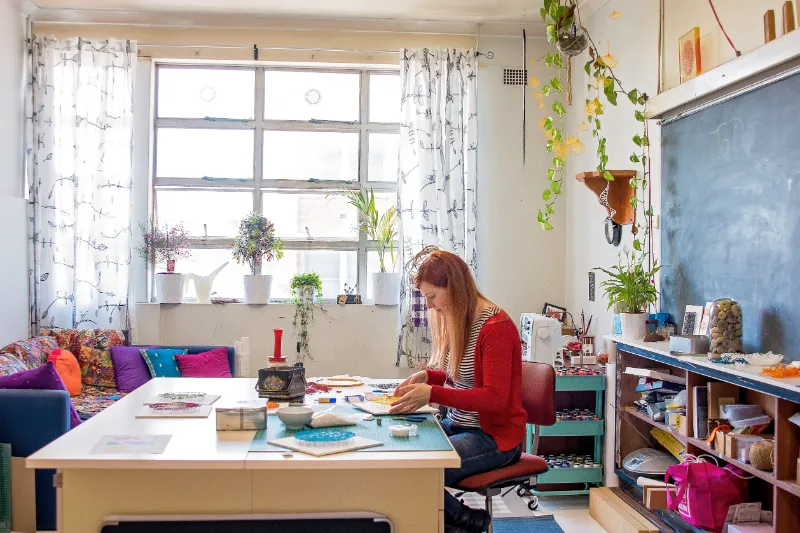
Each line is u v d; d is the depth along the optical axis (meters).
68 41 5.14
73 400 4.39
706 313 3.18
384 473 2.10
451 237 5.24
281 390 2.86
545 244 5.42
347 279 5.59
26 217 5.04
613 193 4.26
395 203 5.59
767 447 2.71
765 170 2.92
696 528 3.03
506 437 2.65
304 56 5.38
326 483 2.09
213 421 2.47
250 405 2.45
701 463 3.03
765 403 2.98
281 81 5.59
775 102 2.87
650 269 3.93
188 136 5.55
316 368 5.30
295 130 5.60
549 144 3.97
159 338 5.22
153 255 5.30
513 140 5.43
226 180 5.55
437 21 5.34
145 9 5.18
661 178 3.78
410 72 5.29
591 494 3.93
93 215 5.12
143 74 5.36
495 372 2.55
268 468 1.99
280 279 5.58
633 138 3.77
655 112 3.66
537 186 5.44
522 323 4.70
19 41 5.06
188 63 5.49
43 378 3.43
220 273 5.55
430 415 2.64
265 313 5.27
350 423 2.44
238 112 5.58
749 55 2.90
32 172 5.09
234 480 2.07
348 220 5.62
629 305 3.75
